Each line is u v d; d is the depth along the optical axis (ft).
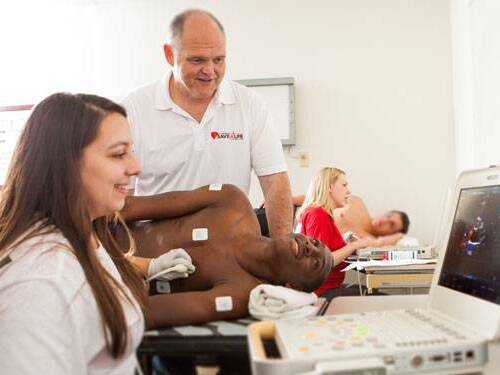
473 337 2.01
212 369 2.74
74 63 11.57
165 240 3.93
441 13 10.49
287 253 3.47
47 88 11.57
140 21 11.40
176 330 2.93
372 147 10.66
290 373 1.83
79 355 2.20
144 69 11.37
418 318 2.42
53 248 2.23
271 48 10.96
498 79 7.39
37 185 2.37
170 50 5.22
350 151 10.71
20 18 11.59
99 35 11.51
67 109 2.42
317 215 8.27
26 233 2.29
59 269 2.17
